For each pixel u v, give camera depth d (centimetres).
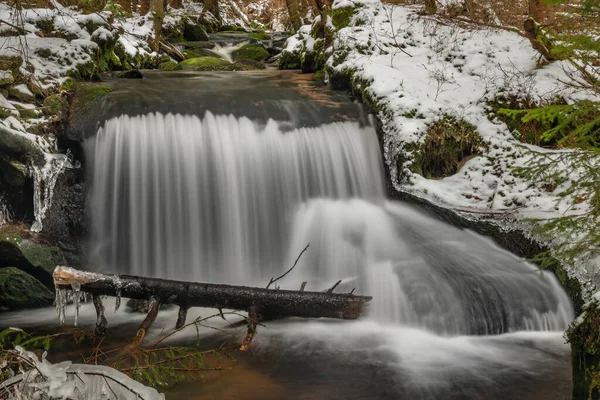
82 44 1149
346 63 1116
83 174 875
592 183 491
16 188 804
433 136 921
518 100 959
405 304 710
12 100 898
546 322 668
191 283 636
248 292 639
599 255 626
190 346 616
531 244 712
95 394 247
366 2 1248
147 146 870
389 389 534
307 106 1001
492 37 1139
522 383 549
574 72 994
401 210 880
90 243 842
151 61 1541
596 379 468
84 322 686
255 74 1334
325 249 845
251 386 534
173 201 857
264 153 902
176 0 2406
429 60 1112
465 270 728
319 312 648
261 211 878
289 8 2128
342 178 923
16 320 694
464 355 616
